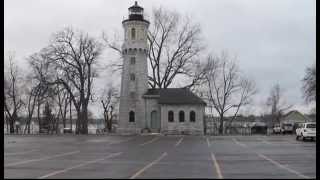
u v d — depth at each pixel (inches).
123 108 3398.1
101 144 1927.9
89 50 3383.4
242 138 2490.2
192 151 1509.6
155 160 1151.6
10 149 1589.6
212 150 1558.8
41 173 834.2
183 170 899.4
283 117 6294.3
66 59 3361.2
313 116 4953.3
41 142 2057.1
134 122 3376.0
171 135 3021.7
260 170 892.6
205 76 3777.1
